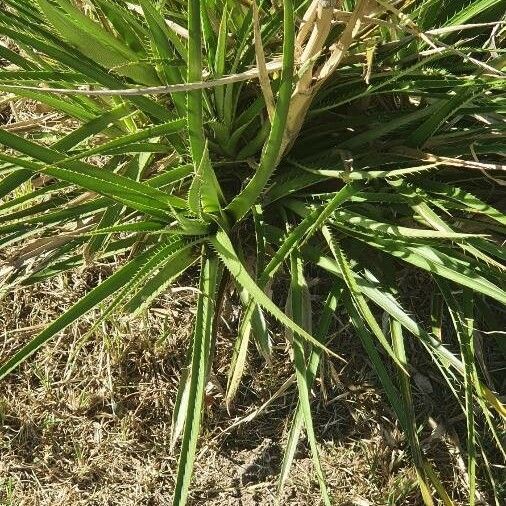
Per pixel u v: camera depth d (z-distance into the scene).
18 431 2.88
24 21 2.61
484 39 2.90
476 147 2.76
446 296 2.74
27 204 2.98
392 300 2.72
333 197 2.68
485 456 2.76
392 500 2.79
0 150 3.03
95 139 2.88
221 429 2.88
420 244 2.66
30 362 2.95
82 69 2.59
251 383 2.92
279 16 2.61
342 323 2.97
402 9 2.65
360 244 2.81
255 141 2.73
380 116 2.77
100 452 2.87
